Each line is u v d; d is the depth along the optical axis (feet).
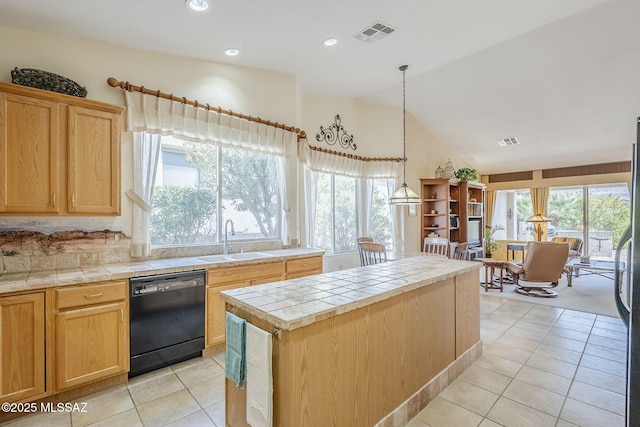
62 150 7.65
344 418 5.26
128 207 9.37
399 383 6.38
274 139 12.69
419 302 6.97
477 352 9.20
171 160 10.47
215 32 9.23
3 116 6.92
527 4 9.59
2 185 6.92
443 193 20.40
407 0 8.63
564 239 23.82
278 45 10.46
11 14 7.61
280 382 4.66
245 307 5.14
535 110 17.51
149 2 7.57
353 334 5.42
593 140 19.89
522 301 15.20
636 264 4.47
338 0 8.25
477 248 23.47
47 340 6.68
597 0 9.88
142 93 9.48
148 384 7.73
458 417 6.56
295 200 13.50
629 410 4.55
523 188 26.66
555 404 6.95
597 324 12.02
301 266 11.60
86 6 7.52
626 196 22.39
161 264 8.89
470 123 20.11
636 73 13.62
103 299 7.40
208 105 10.72
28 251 7.93
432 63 13.12
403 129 18.76
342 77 14.10
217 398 7.18
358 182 18.11
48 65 8.33
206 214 11.22
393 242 18.84
